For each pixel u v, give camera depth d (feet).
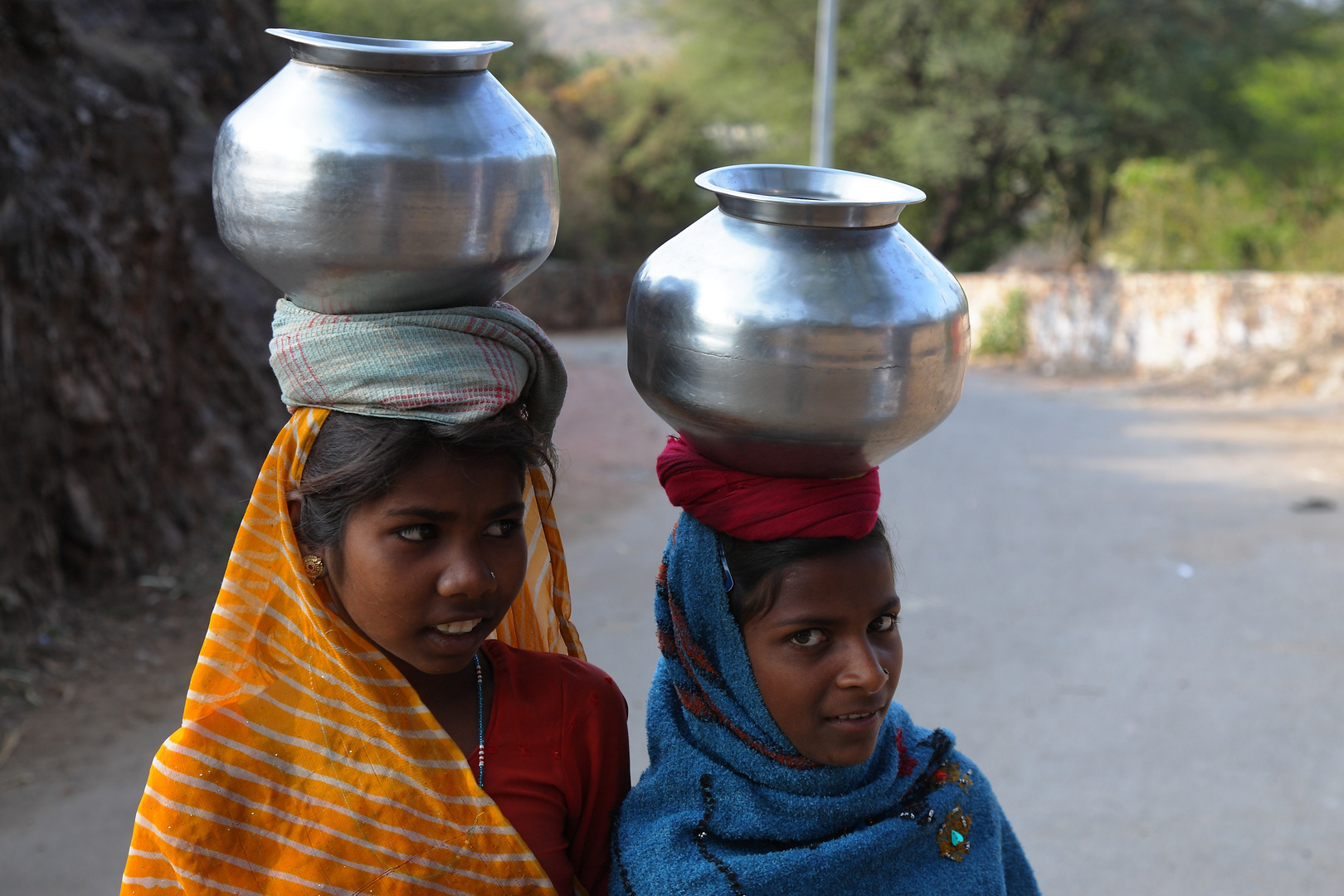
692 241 4.00
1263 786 14.49
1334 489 30.30
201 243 29.43
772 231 3.83
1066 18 70.44
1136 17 68.18
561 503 28.78
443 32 91.71
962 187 74.33
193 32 31.55
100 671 16.85
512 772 4.56
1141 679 17.95
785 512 4.12
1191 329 52.44
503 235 3.92
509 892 4.41
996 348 60.85
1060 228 81.61
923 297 3.82
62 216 18.95
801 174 4.34
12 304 17.60
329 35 3.93
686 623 4.49
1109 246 75.05
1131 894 12.19
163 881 4.45
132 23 30.22
